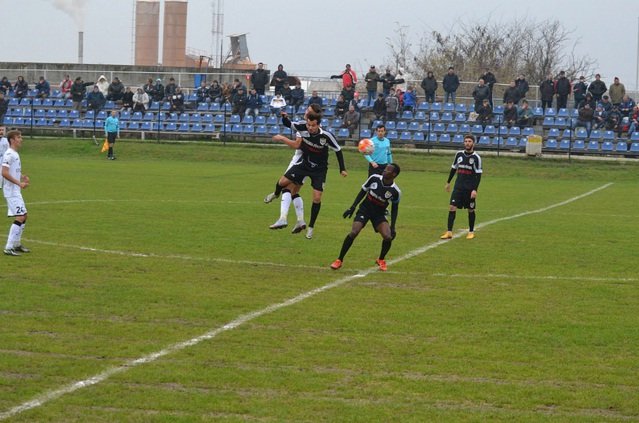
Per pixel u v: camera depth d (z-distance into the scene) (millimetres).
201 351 13422
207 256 21922
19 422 10438
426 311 16344
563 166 56625
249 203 35000
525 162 57656
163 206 33125
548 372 12703
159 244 23562
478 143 62188
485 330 15008
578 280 19719
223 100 69625
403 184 46875
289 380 12133
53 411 10797
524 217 32438
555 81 65125
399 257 22359
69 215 29500
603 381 12344
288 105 66812
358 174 54156
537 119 64250
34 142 65188
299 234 26109
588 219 32094
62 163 55406
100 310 15891
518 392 11797
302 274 19828
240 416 10758
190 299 16906
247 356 13203
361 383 12078
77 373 12242
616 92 61969
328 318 15617
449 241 25438
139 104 68812
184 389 11703
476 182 25812
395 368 12773
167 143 64812
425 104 66625
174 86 70188
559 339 14492
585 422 10719
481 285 18984
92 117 69375
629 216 33406
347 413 10891
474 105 64625
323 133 22562
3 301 16375
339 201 37219
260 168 55219
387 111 63875
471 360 13242
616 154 59594
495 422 10664
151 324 15000
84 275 19031
